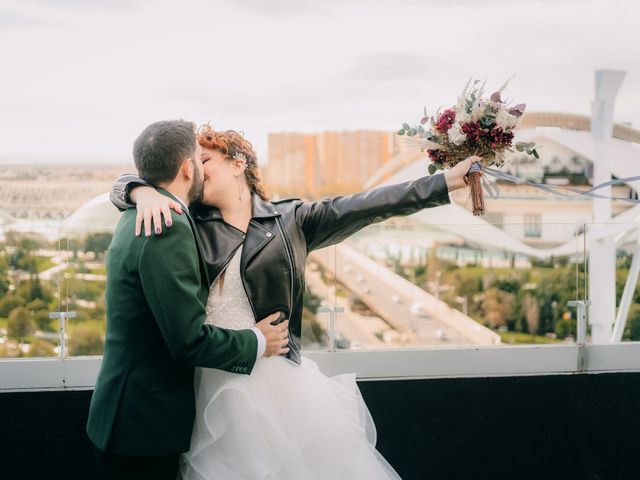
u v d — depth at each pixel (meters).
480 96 1.98
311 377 1.84
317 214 1.88
